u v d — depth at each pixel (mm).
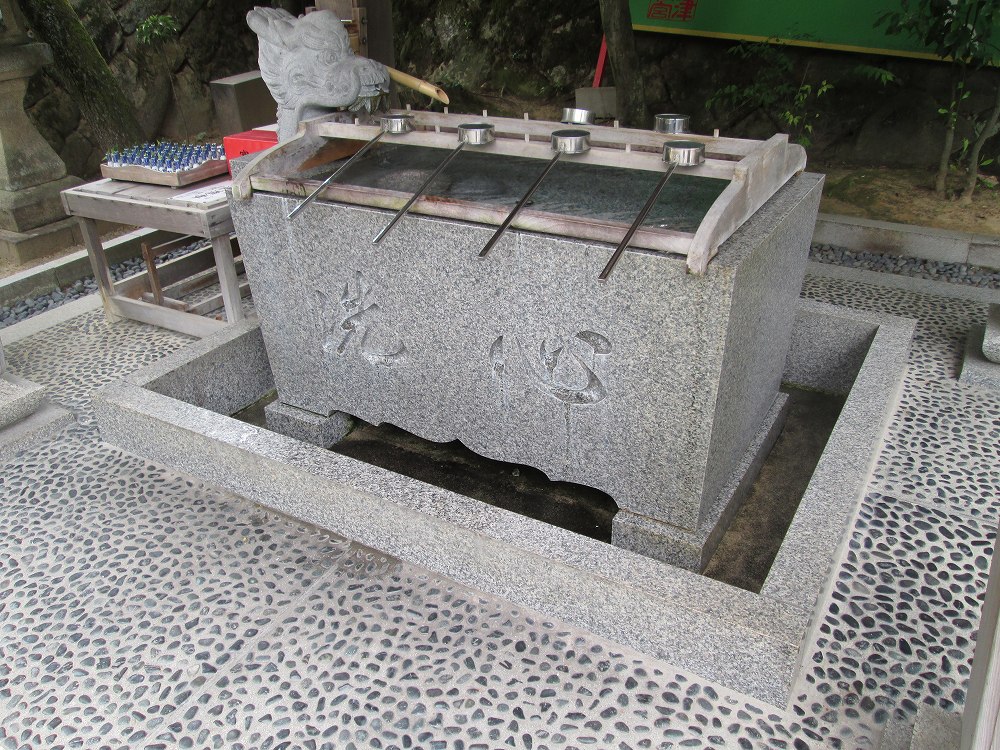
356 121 3021
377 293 2729
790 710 1983
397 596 2414
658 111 7305
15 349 4199
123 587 2492
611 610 2129
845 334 3469
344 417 3320
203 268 5027
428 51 8758
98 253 4352
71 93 6434
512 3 8000
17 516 2844
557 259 2256
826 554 2127
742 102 6547
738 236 2189
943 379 3537
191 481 3012
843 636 2182
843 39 6230
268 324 3129
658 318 2158
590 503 2893
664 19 6848
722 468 2543
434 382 2797
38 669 2205
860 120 6484
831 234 5273
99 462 3141
